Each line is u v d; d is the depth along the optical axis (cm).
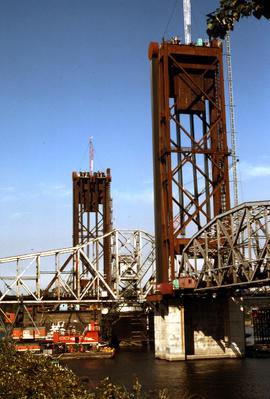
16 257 12838
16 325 13562
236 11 1658
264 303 13625
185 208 10900
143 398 3147
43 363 3703
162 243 10838
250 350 11756
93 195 17462
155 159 11388
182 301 10375
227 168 10969
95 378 8000
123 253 14900
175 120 11025
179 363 9825
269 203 6550
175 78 11312
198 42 11612
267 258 6412
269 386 7150
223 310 11044
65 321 13988
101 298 14412
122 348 14350
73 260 15250
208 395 6600
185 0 12850
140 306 15425
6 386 2956
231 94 17075
